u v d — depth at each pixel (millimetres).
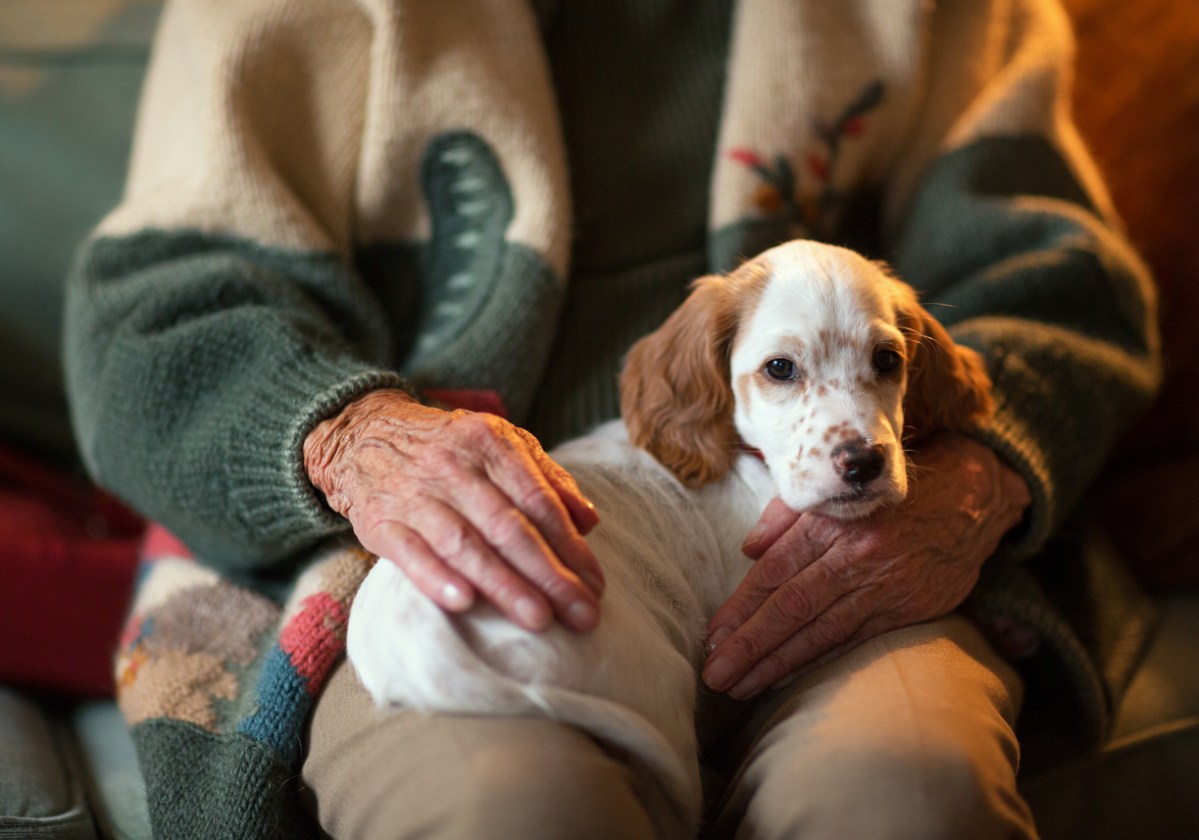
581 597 844
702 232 1558
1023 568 1292
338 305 1367
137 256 1349
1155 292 1552
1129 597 1409
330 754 929
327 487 1007
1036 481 1222
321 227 1442
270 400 1087
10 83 1752
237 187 1356
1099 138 1708
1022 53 1582
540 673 838
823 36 1492
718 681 1018
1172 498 1541
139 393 1185
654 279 1506
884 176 1624
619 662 891
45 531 1585
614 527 1075
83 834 1082
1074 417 1319
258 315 1182
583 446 1225
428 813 793
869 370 1092
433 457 908
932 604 1099
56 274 1742
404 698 863
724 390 1161
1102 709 1196
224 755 1010
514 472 887
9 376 1742
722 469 1166
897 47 1511
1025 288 1389
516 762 794
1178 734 1220
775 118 1472
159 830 999
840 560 1050
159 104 1526
